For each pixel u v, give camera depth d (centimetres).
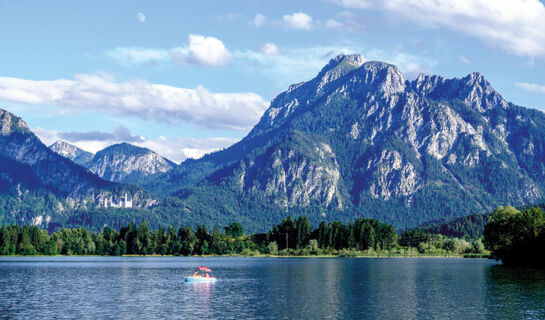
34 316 11862
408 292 15900
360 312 12394
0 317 11731
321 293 15825
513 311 12294
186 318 11650
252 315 12031
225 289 16975
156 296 15212
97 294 15638
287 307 13112
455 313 12150
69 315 11975
